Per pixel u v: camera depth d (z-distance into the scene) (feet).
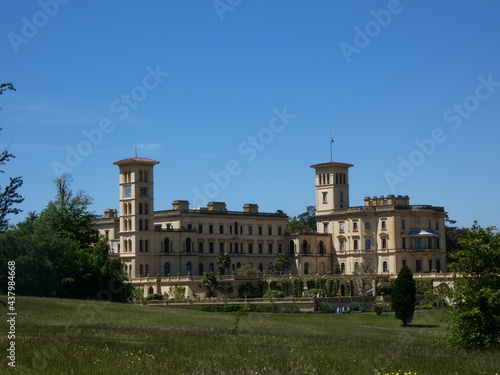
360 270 651.66
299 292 598.75
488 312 216.33
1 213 165.07
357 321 438.81
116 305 340.59
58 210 492.95
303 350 187.93
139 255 609.42
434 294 230.68
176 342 190.08
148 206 622.95
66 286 413.39
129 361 142.00
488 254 217.56
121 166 626.64
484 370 159.43
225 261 644.27
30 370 128.98
